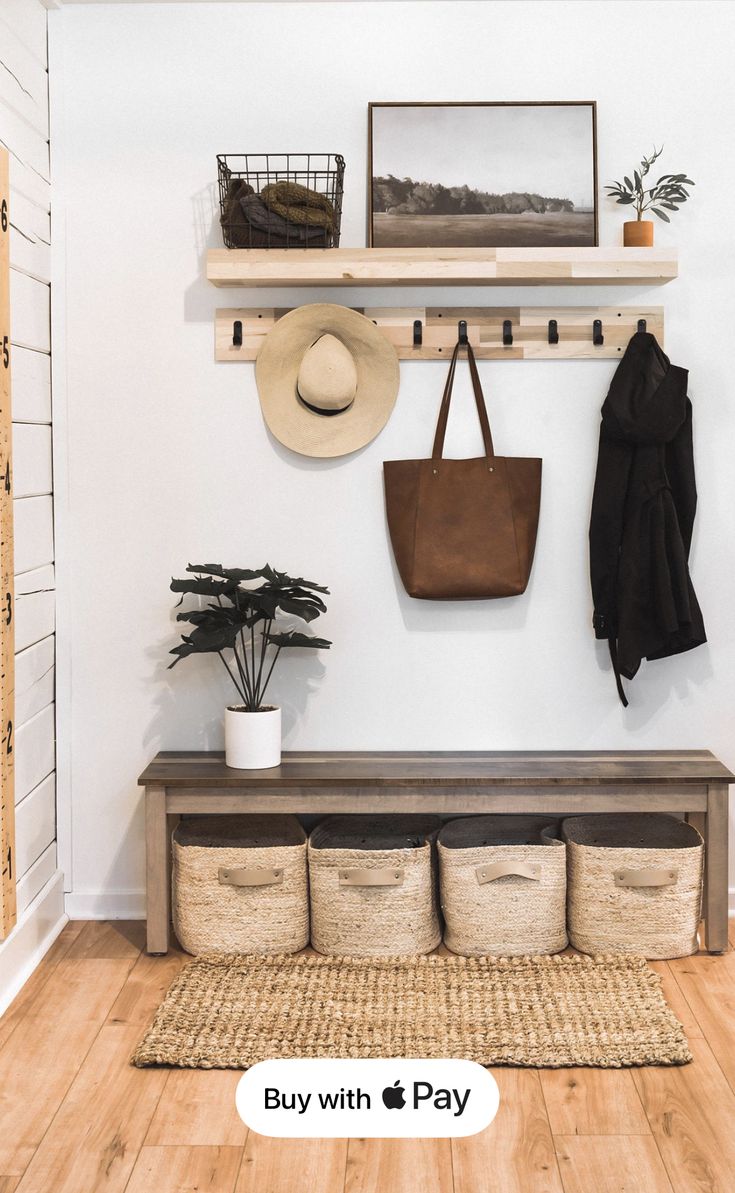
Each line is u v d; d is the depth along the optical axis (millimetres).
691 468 3252
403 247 3246
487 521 3252
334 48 3256
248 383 3318
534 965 3008
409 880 3059
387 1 3242
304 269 3111
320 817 3424
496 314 3291
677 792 3066
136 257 3291
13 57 2936
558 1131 2309
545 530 3357
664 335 3307
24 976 2959
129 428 3324
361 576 3365
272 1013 2734
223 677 3379
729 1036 2676
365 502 3346
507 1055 2553
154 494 3342
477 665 3389
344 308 3219
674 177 3146
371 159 3248
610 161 3277
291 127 3271
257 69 3262
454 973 2957
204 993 2836
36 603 3172
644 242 3168
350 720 3406
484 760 3260
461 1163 2215
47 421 3277
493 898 3062
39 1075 2512
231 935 3084
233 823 3396
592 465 3342
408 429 3330
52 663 3342
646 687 3393
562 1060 2539
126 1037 2678
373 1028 2664
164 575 3361
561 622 3377
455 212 3256
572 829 3289
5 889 2820
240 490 3346
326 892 3068
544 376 3322
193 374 3312
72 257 3293
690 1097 2426
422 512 3254
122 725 3391
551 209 3252
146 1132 2307
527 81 3262
